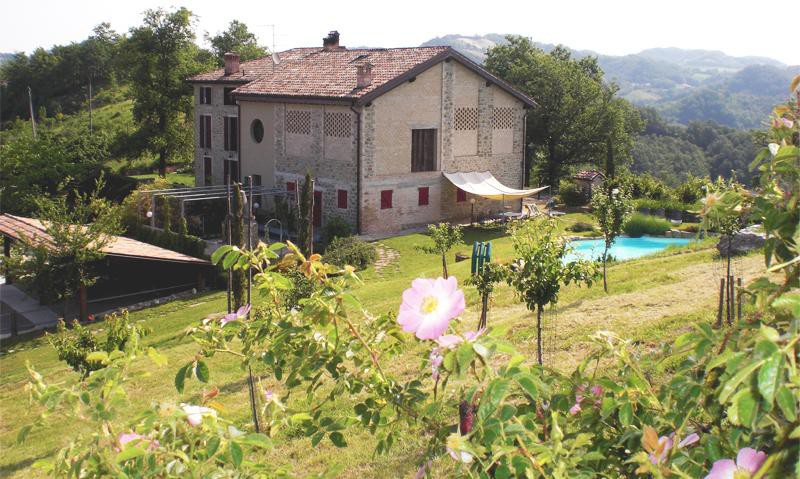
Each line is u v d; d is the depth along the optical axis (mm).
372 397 3625
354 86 38875
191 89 65250
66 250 29234
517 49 67188
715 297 16672
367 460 10320
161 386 16188
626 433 3066
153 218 40625
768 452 2506
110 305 31750
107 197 57906
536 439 2941
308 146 41000
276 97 41781
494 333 2771
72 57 109250
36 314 30750
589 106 62531
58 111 102250
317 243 38844
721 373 2867
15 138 69375
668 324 14688
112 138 67312
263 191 42000
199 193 42469
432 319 2730
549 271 12273
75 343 16531
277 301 3812
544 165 64812
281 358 3629
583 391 3350
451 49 39594
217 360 17828
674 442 2680
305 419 3797
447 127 40844
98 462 3088
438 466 7766
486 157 42938
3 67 110750
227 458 2955
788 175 2861
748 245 22297
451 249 34562
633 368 3309
